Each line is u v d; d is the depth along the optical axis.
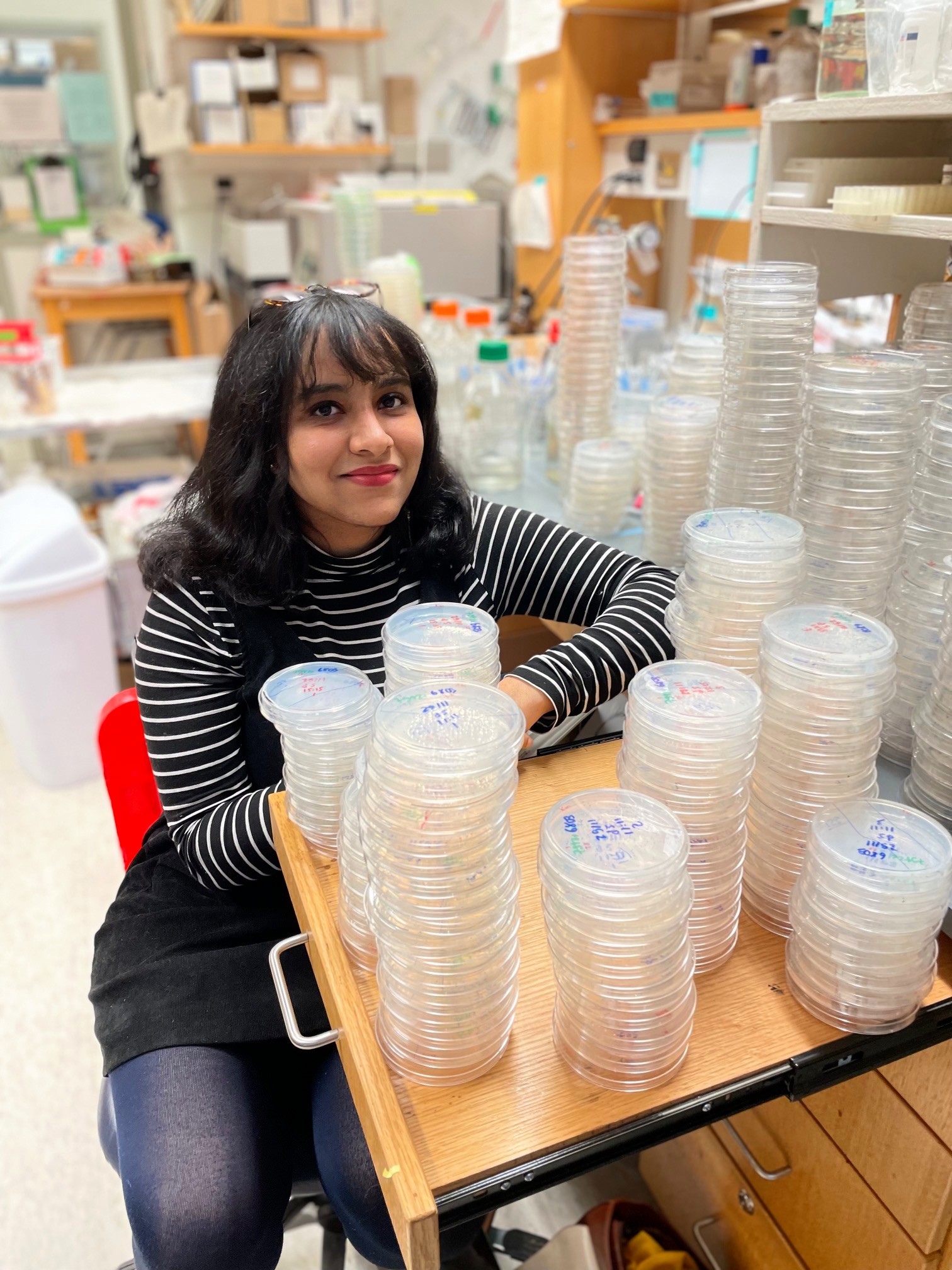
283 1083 1.07
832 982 0.69
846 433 0.95
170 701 1.06
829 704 0.74
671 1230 1.30
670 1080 0.66
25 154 4.05
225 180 4.01
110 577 2.78
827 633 0.79
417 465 1.08
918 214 1.05
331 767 0.84
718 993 0.73
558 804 0.71
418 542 1.17
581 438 1.68
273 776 1.11
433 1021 0.65
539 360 2.26
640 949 0.62
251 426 1.01
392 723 0.70
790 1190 1.12
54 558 2.31
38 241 4.15
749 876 0.81
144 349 4.27
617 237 1.57
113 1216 1.45
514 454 1.88
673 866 0.62
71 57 3.97
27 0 3.84
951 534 0.94
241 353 1.03
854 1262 1.02
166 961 1.03
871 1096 0.95
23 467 3.94
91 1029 1.78
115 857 2.24
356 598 1.15
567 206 2.65
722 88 2.28
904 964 0.67
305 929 0.81
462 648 0.86
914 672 0.94
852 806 0.74
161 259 3.78
